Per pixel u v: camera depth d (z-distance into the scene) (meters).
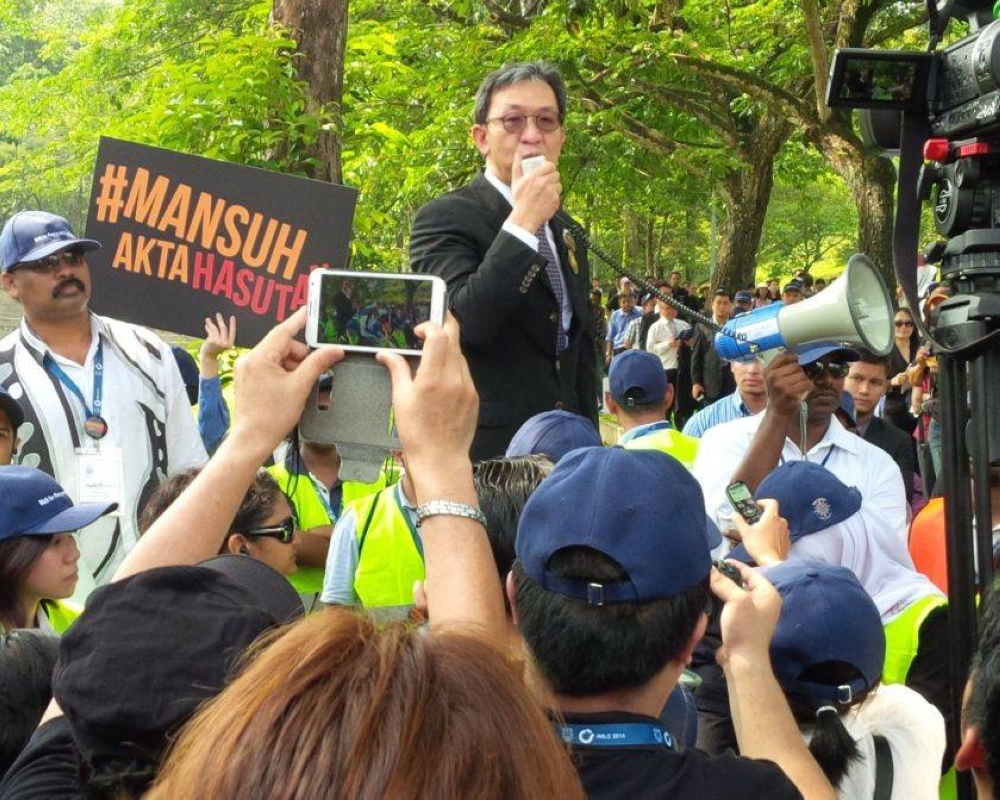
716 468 4.40
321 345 1.85
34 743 1.77
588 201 25.19
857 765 2.38
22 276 4.20
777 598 2.03
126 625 1.47
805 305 3.11
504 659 1.04
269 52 5.49
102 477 4.23
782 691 2.18
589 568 1.75
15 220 4.25
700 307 24.81
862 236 14.90
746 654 1.98
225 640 1.45
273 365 1.81
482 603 1.64
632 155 20.47
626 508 1.77
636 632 1.74
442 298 1.86
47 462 4.21
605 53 15.74
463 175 15.77
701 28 17.11
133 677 1.42
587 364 4.04
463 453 1.73
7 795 1.70
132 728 1.40
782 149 22.44
